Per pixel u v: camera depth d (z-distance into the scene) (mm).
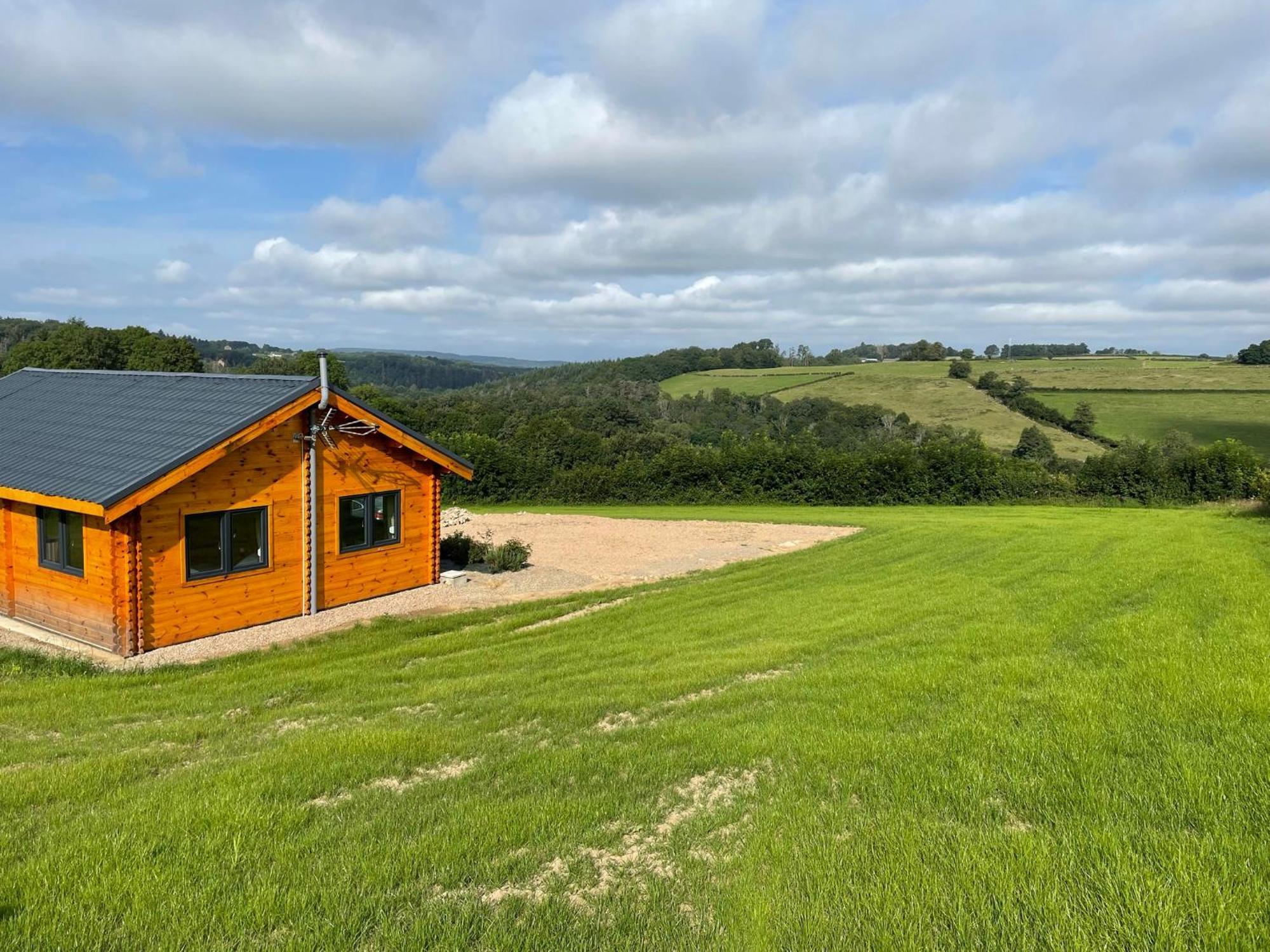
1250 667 6996
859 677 7504
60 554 11516
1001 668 7516
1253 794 4527
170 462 10703
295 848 4426
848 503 32906
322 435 13016
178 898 3926
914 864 4031
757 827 4555
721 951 3484
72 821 4992
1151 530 20406
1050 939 3375
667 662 8883
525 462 33344
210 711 7750
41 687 8805
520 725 6793
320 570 13219
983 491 32656
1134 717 5926
